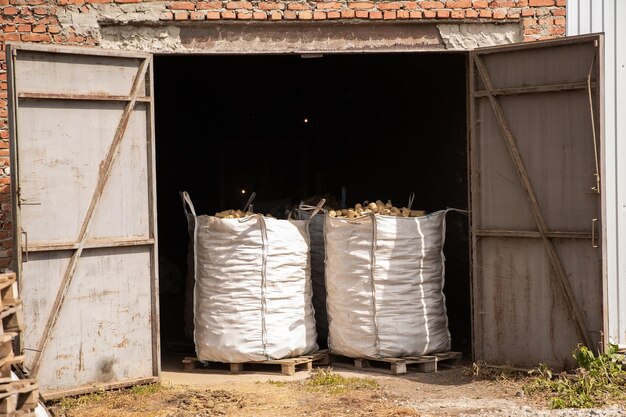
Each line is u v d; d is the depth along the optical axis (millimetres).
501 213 8445
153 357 8266
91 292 7855
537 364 8266
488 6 8859
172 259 15867
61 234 7645
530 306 8289
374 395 7750
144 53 8109
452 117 10938
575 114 7918
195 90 15930
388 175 13156
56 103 7613
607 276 8258
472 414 6992
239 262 8648
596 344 7871
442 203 11383
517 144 8289
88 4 8539
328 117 15445
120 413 7254
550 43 7973
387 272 8742
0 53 8531
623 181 8922
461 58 10602
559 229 8047
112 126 7957
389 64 12914
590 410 6988
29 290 7484
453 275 11102
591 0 8953
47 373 7617
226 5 8664
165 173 15922
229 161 16109
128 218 8070
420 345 8812
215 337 8664
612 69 8953
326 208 10305
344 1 8766
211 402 7539
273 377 8570
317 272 9672
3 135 8656
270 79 15805
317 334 9633
